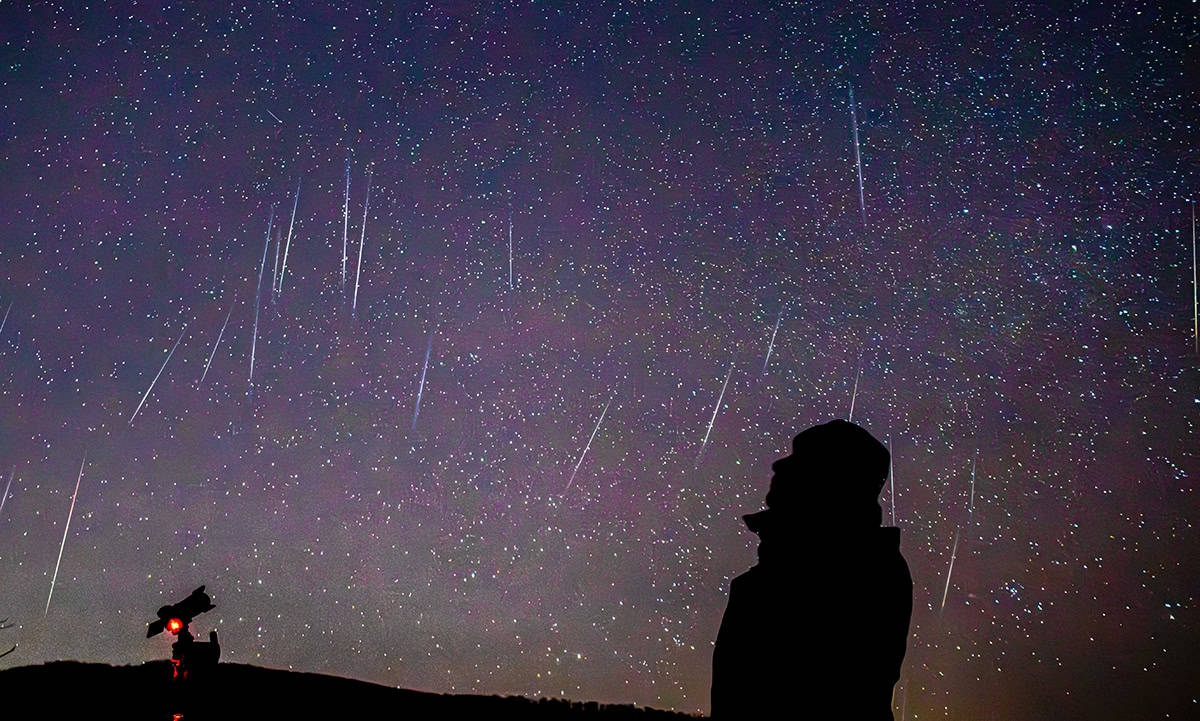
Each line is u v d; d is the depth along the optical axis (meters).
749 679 1.81
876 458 1.90
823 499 1.87
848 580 1.80
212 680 2.71
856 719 1.74
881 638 1.77
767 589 1.85
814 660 1.76
